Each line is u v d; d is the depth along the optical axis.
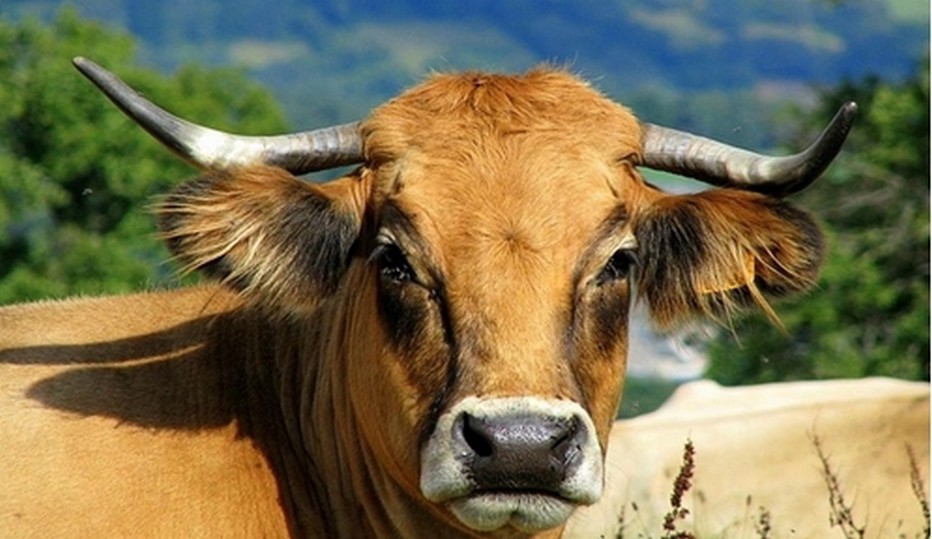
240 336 25.09
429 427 21.50
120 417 24.11
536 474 20.44
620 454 38.19
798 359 92.44
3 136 146.50
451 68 27.33
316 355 24.61
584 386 21.88
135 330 25.38
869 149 106.62
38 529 23.16
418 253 21.94
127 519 23.34
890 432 38.34
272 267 23.09
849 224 104.88
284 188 22.97
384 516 23.83
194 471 23.89
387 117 23.20
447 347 21.58
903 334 94.94
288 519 24.27
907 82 109.50
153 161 146.62
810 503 37.16
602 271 22.16
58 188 145.00
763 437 38.50
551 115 22.98
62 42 153.38
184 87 172.50
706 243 23.44
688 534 27.17
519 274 21.53
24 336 25.36
